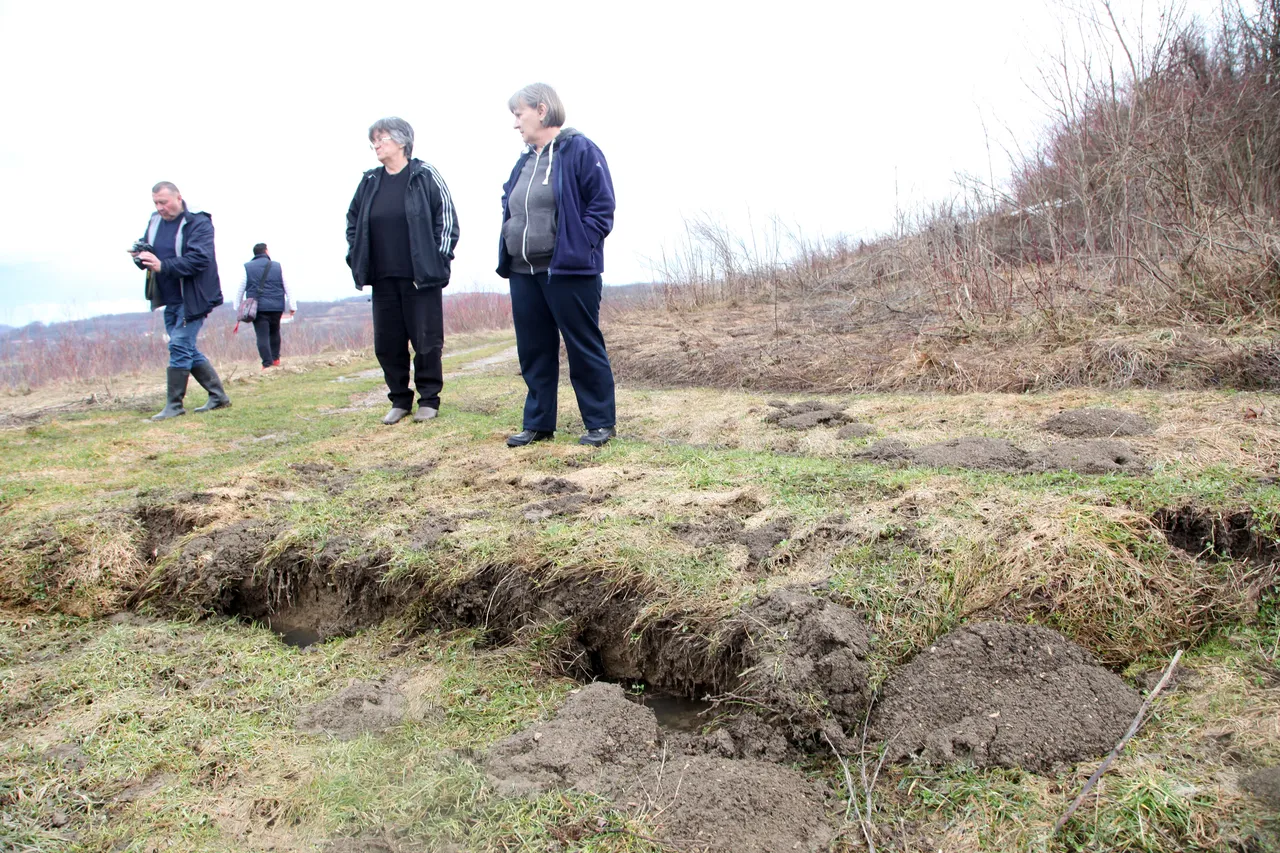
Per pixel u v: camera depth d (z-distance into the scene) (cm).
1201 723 197
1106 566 248
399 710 244
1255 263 563
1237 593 245
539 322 464
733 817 184
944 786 190
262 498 394
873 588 250
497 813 190
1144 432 386
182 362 687
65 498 421
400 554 314
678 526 315
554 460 429
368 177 552
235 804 202
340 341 1884
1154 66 705
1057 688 213
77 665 280
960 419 456
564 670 277
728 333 885
